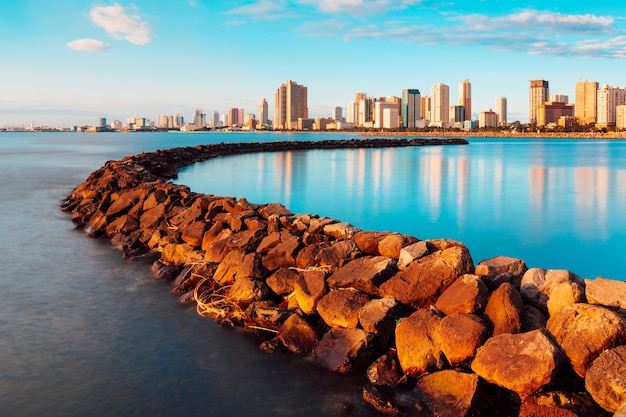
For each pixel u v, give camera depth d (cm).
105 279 1110
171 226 1424
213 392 659
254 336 829
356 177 3078
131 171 2488
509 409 605
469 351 652
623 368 563
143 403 630
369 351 727
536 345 607
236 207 1430
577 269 1145
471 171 3484
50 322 866
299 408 629
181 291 1028
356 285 846
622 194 2305
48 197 2380
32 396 639
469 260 816
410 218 1730
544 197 2217
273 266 1002
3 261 1236
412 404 634
